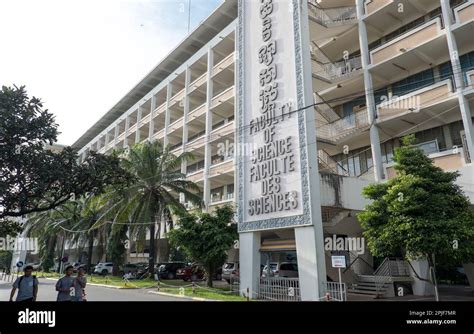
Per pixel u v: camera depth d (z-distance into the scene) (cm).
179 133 3872
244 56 2061
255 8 2041
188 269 2928
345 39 2420
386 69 2173
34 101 885
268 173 1775
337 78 2192
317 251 1502
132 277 3047
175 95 3872
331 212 1811
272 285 1697
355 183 1841
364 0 2309
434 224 1138
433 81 2066
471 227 1174
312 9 2155
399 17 2245
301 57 1716
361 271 2028
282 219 1661
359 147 2369
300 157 1630
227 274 2692
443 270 2300
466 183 1680
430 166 1290
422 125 2084
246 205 1877
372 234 1310
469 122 1719
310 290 1490
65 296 1058
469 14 1784
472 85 1731
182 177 2781
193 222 2186
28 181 864
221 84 3431
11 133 838
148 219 2661
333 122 2222
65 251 5500
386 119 2045
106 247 3388
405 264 1883
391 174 1966
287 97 1755
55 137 907
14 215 891
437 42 1920
